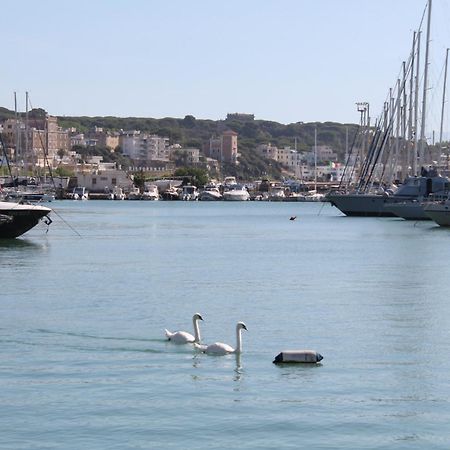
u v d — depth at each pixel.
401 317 46.97
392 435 26.81
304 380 32.75
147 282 62.72
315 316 47.25
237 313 48.22
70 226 142.25
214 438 26.36
